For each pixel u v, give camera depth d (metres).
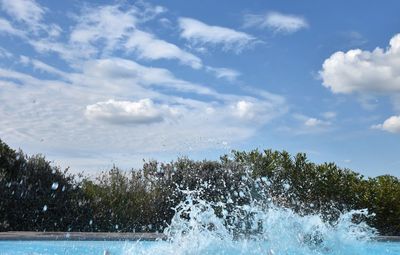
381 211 12.77
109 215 11.29
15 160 11.10
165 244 6.79
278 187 13.34
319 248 7.21
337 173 13.50
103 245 7.58
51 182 11.06
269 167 13.48
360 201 13.10
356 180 13.70
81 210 10.98
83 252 6.77
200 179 12.88
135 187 12.43
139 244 7.61
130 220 11.48
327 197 13.33
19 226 10.21
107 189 12.16
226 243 6.42
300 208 12.94
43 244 7.45
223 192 12.72
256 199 12.73
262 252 6.30
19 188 10.41
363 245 8.15
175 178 12.85
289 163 13.70
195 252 6.13
